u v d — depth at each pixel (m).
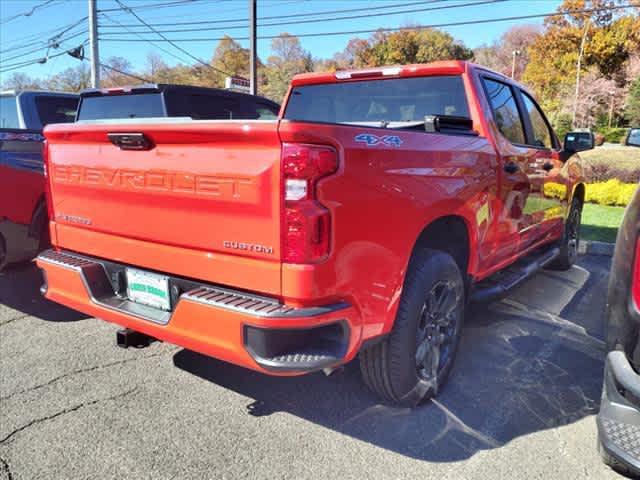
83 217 3.04
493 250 3.74
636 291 2.15
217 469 2.50
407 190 2.60
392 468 2.52
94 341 4.00
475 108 3.60
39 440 2.71
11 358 3.67
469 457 2.61
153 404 3.09
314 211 2.13
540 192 4.53
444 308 3.16
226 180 2.29
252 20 18.62
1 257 4.73
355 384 3.36
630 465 2.15
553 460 2.59
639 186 2.37
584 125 48.22
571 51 55.84
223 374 3.48
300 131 2.08
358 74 4.05
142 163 2.61
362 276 2.38
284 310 2.18
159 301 2.72
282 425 2.88
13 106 6.02
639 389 2.09
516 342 4.09
